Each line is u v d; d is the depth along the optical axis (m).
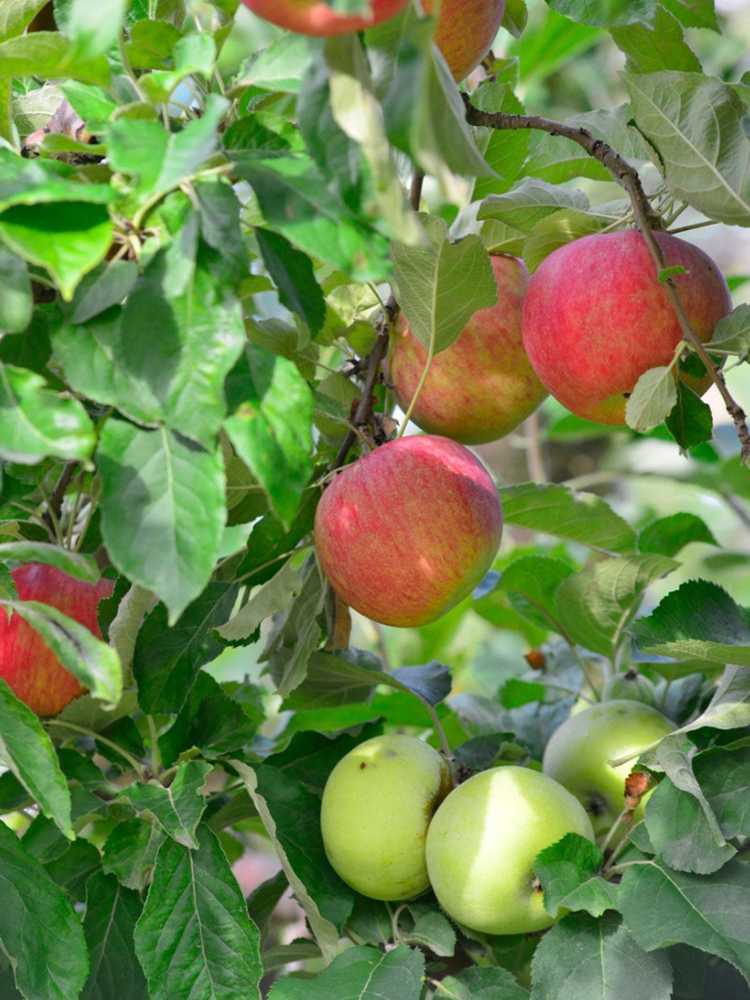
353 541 1.59
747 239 3.95
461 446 1.68
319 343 1.84
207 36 1.17
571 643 2.07
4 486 1.58
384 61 1.09
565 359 1.66
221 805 1.75
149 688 1.63
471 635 3.27
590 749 1.72
